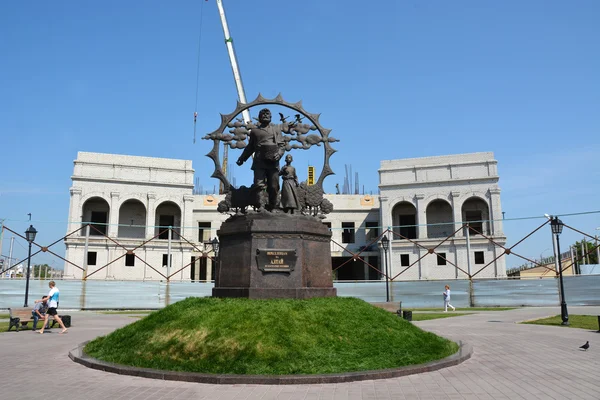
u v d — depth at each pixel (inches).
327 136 546.6
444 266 2096.5
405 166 2249.0
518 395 280.7
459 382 315.6
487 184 2145.7
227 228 485.4
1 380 332.2
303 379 311.1
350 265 2453.2
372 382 315.9
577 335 585.3
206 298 459.8
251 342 355.6
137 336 407.8
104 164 2126.0
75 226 2041.1
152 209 2144.4
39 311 692.1
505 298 1229.1
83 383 319.3
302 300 436.5
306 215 502.6
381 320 435.2
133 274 2033.7
